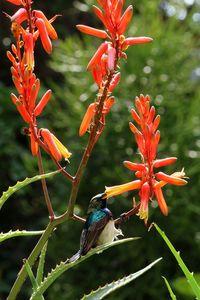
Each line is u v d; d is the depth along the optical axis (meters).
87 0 11.26
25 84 3.12
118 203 9.65
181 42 10.21
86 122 3.14
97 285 9.98
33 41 3.12
